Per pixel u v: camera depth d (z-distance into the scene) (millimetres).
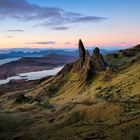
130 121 132000
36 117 180750
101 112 158000
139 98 181750
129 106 159625
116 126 131500
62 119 163500
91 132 132875
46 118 175500
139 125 121438
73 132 139000
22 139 142750
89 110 163750
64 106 198375
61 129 147875
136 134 114812
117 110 154125
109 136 122312
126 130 121375
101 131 131750
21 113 193875
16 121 170250
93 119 154250
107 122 144250
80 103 193375
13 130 156875
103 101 187625
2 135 150375
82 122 154000
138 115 140250
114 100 186000
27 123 168250
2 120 170500
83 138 127688
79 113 164250
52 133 143875
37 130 151500
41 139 139125
